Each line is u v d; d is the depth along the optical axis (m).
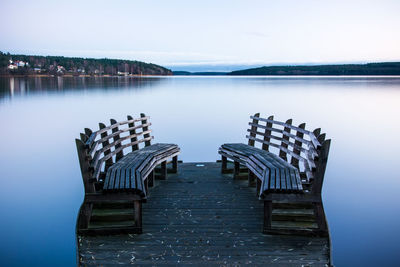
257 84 86.75
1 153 15.48
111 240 4.80
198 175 7.62
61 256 6.70
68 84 76.94
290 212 5.32
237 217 5.46
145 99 38.34
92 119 23.84
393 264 6.45
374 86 74.19
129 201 5.45
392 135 19.62
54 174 12.33
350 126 22.19
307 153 5.53
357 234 7.88
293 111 27.91
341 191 10.85
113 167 5.67
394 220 8.56
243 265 4.29
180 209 5.74
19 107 31.34
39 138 18.52
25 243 7.23
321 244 4.75
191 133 18.84
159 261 4.34
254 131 8.05
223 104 32.91
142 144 15.92
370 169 13.27
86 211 4.91
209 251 4.55
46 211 8.98
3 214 8.76
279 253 4.53
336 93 49.31
